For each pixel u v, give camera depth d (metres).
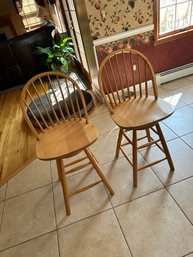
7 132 2.63
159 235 1.20
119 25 2.31
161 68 2.78
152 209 1.34
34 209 1.53
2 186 1.80
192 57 2.84
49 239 1.32
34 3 5.79
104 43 2.38
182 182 1.47
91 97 2.73
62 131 1.42
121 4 2.20
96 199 1.50
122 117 1.38
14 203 1.61
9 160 2.12
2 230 1.43
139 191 1.48
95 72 2.72
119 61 2.51
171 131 1.94
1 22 6.01
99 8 2.16
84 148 1.24
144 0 2.24
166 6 2.42
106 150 1.93
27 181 1.80
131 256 1.14
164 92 2.62
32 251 1.27
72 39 4.05
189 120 2.03
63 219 1.41
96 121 2.39
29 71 4.09
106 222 1.33
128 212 1.36
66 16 3.97
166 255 1.11
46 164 1.94
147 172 1.60
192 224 1.21
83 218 1.39
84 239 1.27
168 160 1.52
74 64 4.57
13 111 3.17
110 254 1.17
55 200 1.57
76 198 1.54
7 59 3.82
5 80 4.04
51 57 3.71
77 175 1.73
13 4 5.84
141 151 1.81
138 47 2.53
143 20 2.35
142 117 1.33
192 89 2.54
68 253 1.22
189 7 2.52
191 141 1.79
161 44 2.59
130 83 2.70
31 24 6.17
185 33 2.59
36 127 2.48
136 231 1.25
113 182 1.59
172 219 1.26
